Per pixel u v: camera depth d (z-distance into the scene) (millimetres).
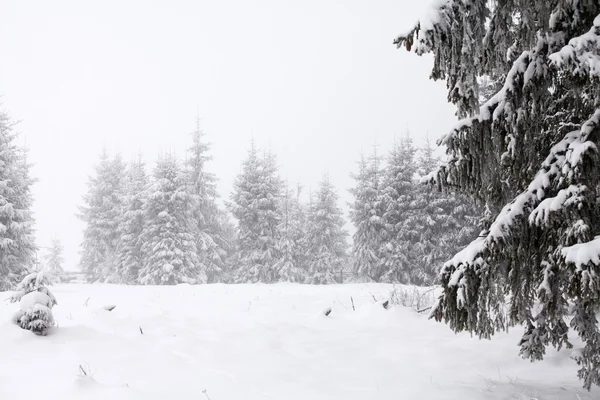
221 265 37625
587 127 4391
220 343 7242
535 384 5832
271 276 35469
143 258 34000
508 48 5164
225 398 4910
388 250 31500
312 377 6102
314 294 12680
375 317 9469
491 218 5590
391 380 6051
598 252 3795
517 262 4684
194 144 37531
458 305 4695
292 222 41219
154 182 33000
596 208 4273
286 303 11094
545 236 4508
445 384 5859
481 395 5340
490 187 5133
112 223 38656
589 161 4297
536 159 4984
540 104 4641
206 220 37344
